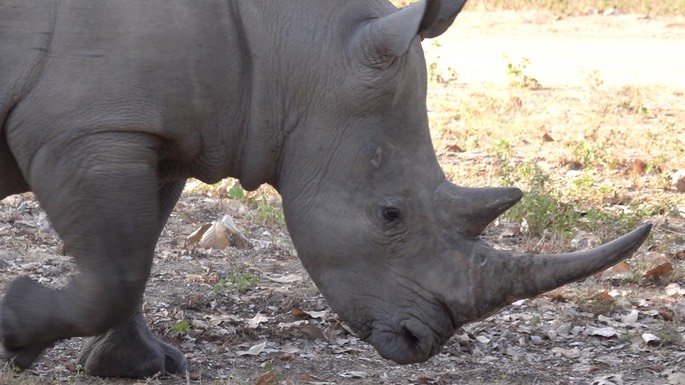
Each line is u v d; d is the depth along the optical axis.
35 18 12.05
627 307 18.73
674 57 45.81
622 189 26.62
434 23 12.20
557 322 17.83
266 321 17.38
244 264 20.47
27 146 12.13
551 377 15.75
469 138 31.22
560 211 22.92
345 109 12.45
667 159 29.25
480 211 12.24
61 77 12.00
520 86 39.22
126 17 12.07
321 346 16.69
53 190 12.16
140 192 12.21
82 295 12.19
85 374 14.97
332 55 12.48
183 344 16.38
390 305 12.48
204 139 12.60
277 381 14.87
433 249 12.39
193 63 12.23
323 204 12.59
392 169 12.48
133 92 12.06
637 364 16.36
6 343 12.33
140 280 12.37
